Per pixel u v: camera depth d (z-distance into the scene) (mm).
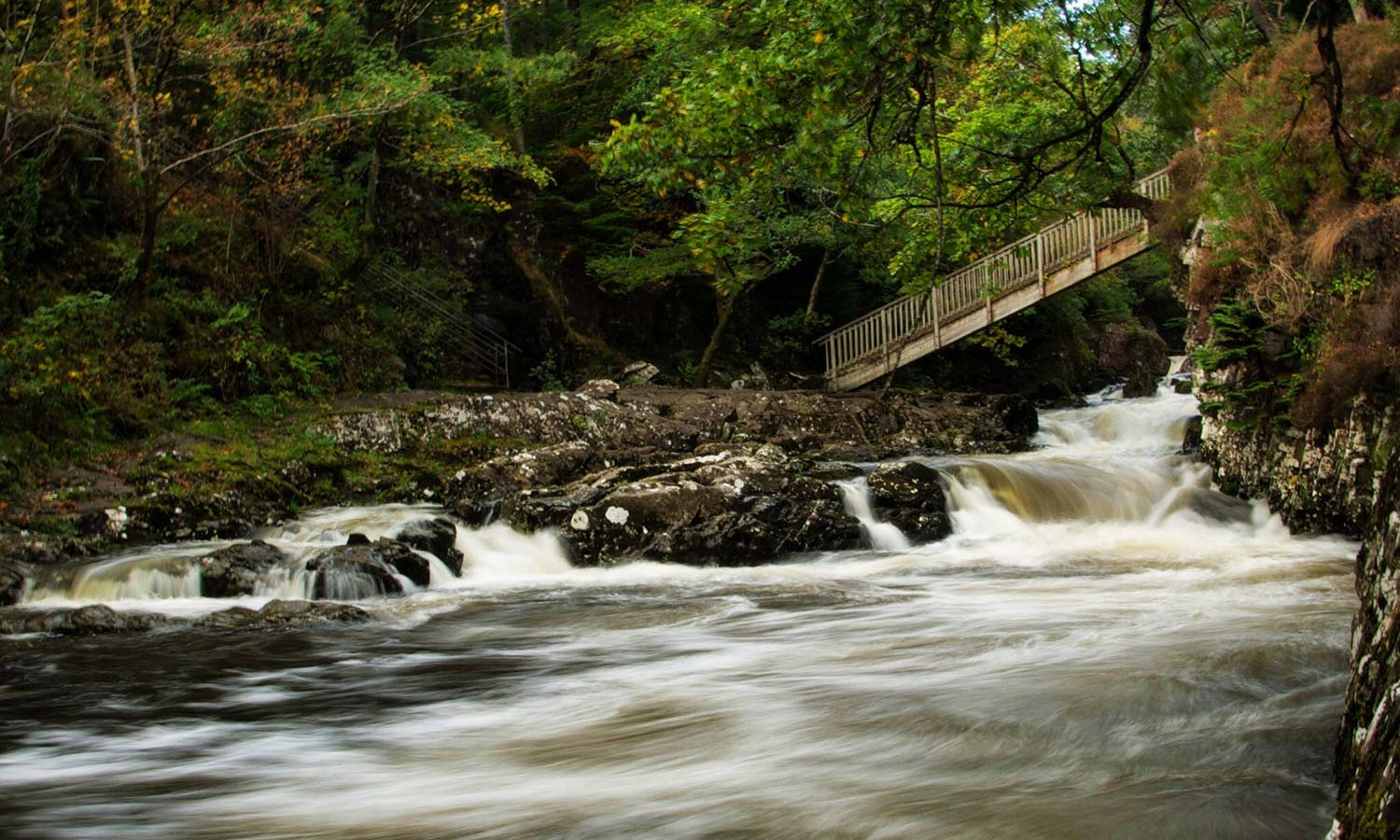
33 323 16250
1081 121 9945
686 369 28281
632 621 10820
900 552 15336
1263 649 7645
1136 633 8742
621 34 27188
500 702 7828
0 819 5629
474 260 26562
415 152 24484
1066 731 6324
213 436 17422
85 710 7805
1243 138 13695
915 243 11750
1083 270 25906
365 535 14141
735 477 15367
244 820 5520
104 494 15008
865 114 8133
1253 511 16609
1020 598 11234
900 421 23500
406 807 5641
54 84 18859
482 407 20109
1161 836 4777
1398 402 13469
